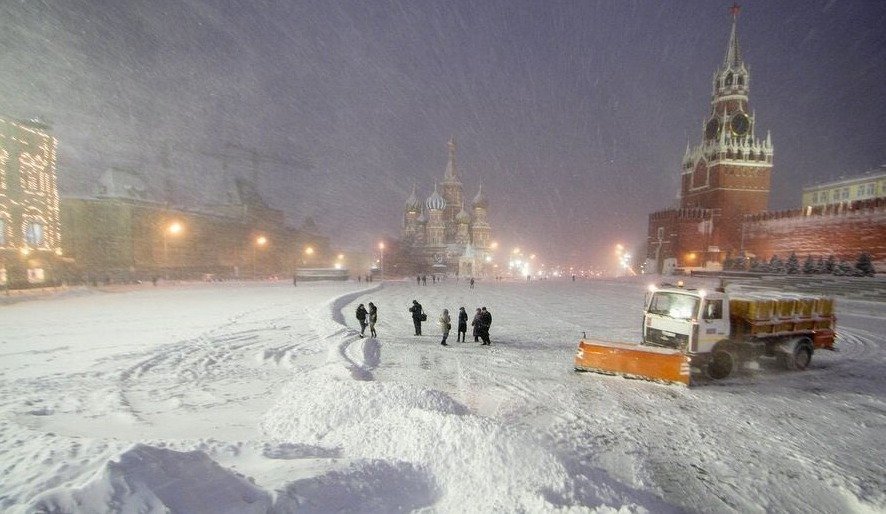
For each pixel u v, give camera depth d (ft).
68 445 15.74
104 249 177.27
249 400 26.45
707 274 200.75
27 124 121.60
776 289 134.00
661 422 25.03
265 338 48.34
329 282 199.11
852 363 41.32
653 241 266.36
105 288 128.98
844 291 117.50
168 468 10.73
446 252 393.50
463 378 34.40
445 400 23.25
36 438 17.11
